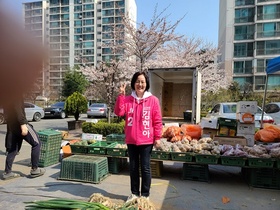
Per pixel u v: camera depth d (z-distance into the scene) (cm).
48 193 315
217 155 364
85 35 4434
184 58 1533
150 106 283
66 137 767
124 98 292
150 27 1089
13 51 60
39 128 1062
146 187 284
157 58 1439
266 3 2827
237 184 367
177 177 396
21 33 62
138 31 1075
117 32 1192
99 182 359
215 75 1752
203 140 424
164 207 280
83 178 360
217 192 331
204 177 374
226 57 3028
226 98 1903
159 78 912
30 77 64
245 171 388
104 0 4419
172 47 1552
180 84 1016
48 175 390
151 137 281
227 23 3038
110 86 987
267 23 2833
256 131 562
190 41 1587
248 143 471
